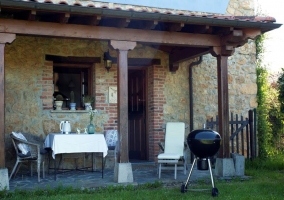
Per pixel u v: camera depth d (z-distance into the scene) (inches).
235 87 367.6
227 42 264.1
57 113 308.2
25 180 253.8
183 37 260.4
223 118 268.1
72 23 237.6
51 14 226.2
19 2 202.1
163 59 345.4
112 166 318.0
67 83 327.6
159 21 237.8
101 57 323.9
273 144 396.8
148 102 350.3
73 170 294.4
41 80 305.4
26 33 221.8
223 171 262.8
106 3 326.6
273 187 232.4
